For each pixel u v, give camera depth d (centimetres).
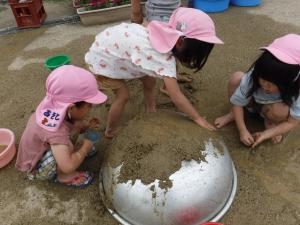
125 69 175
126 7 321
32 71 264
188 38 151
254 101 188
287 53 149
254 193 164
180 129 160
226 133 196
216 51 267
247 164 178
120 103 188
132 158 152
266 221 153
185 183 142
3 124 216
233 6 338
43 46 297
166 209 141
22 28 329
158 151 150
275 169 175
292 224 152
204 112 211
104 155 189
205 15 155
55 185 176
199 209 144
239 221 153
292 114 171
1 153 182
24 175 182
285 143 188
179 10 160
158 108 217
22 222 161
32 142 159
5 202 171
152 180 144
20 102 233
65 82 145
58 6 366
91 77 152
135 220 149
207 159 151
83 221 159
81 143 177
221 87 230
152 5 220
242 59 256
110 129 196
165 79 161
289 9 322
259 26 298
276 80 151
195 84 233
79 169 183
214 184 147
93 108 220
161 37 160
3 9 371
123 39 169
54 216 162
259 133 181
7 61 281
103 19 324
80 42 297
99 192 170
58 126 149
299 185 167
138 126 164
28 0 315
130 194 146
